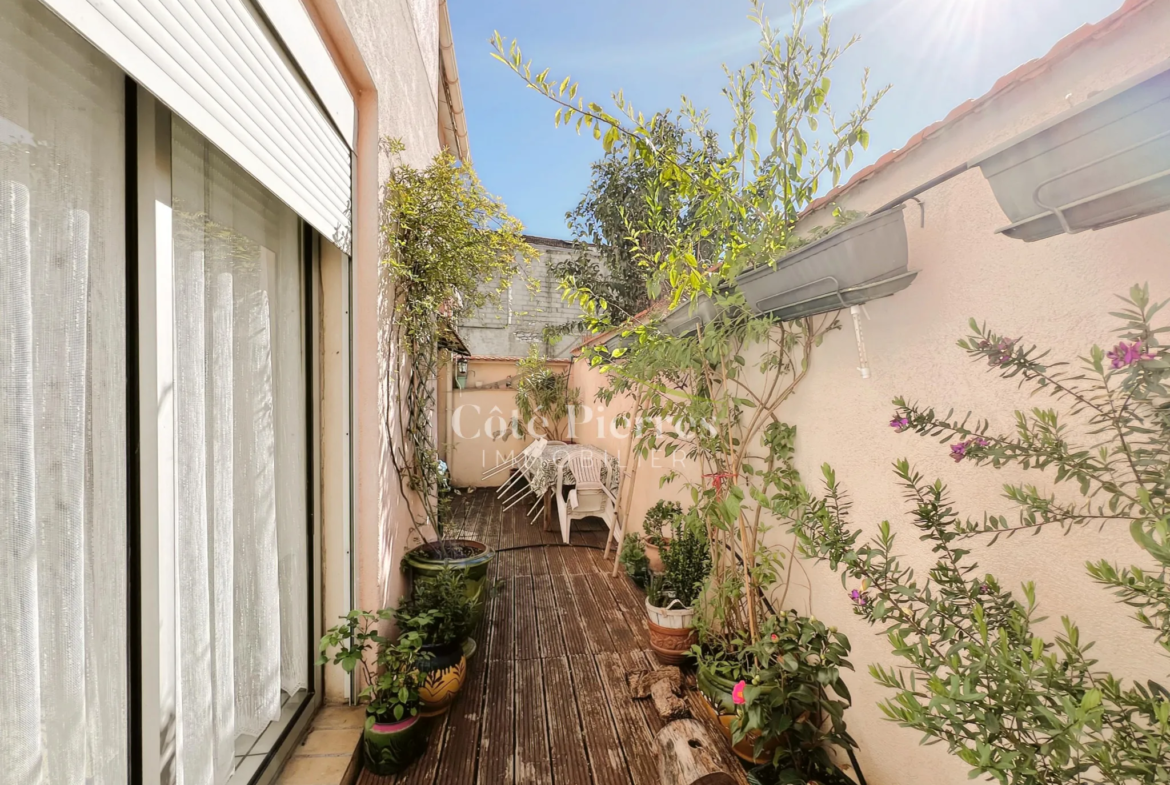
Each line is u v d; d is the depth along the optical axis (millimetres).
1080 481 891
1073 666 828
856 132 1555
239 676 1605
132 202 1125
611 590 3748
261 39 1375
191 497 1322
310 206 1708
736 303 1796
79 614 989
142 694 1144
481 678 2531
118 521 1098
